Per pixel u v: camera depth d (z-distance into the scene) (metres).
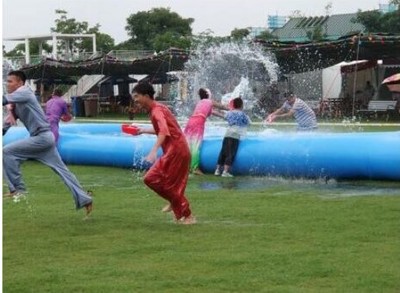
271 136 14.48
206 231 8.61
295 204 10.55
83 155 16.98
